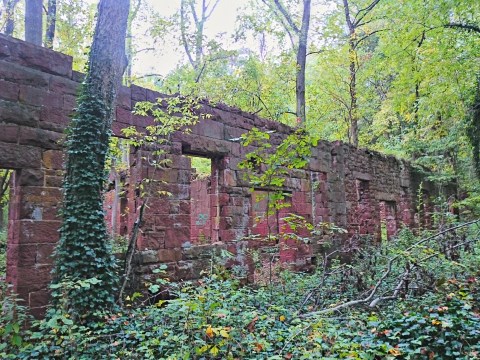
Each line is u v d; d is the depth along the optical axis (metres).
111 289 5.51
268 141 9.67
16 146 5.45
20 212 5.42
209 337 4.17
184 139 7.68
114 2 5.95
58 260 5.29
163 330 4.57
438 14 13.25
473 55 14.06
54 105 5.91
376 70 18.78
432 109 15.94
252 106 18.34
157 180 7.13
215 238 8.48
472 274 6.85
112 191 13.17
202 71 17.95
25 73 5.63
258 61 19.25
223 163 8.55
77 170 5.45
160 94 7.45
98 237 5.46
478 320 4.72
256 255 8.57
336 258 10.54
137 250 6.68
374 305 5.75
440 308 4.81
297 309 6.20
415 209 17.16
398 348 4.25
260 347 4.20
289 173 10.35
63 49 14.77
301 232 10.55
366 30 18.58
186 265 7.43
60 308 5.02
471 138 14.37
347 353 3.99
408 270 6.21
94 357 4.40
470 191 17.31
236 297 5.01
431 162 18.75
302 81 16.25
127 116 6.84
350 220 12.62
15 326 4.31
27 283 5.38
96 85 5.69
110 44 5.85
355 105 18.70
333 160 12.24
